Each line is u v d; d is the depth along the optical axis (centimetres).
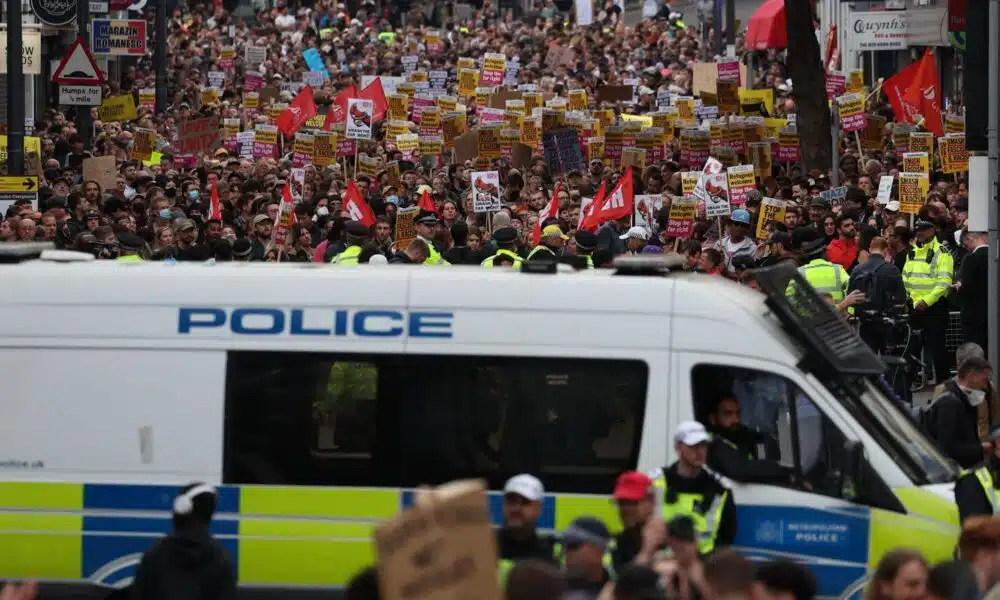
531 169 9262
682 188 8131
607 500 3197
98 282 3312
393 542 1828
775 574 2284
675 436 3023
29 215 6638
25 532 3291
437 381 3253
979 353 3916
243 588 3269
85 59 9612
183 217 6950
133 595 2834
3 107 13412
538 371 3234
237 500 3266
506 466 3228
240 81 17400
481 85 14950
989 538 2561
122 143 11300
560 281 3259
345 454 3262
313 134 9250
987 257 5434
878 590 2400
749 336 3200
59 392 3297
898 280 5944
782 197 8150
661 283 3244
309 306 3284
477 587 1834
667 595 2191
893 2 14350
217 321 3294
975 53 5116
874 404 3281
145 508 3275
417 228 6469
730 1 15750
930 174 8812
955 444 3809
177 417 3284
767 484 3153
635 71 18550
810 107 10081
